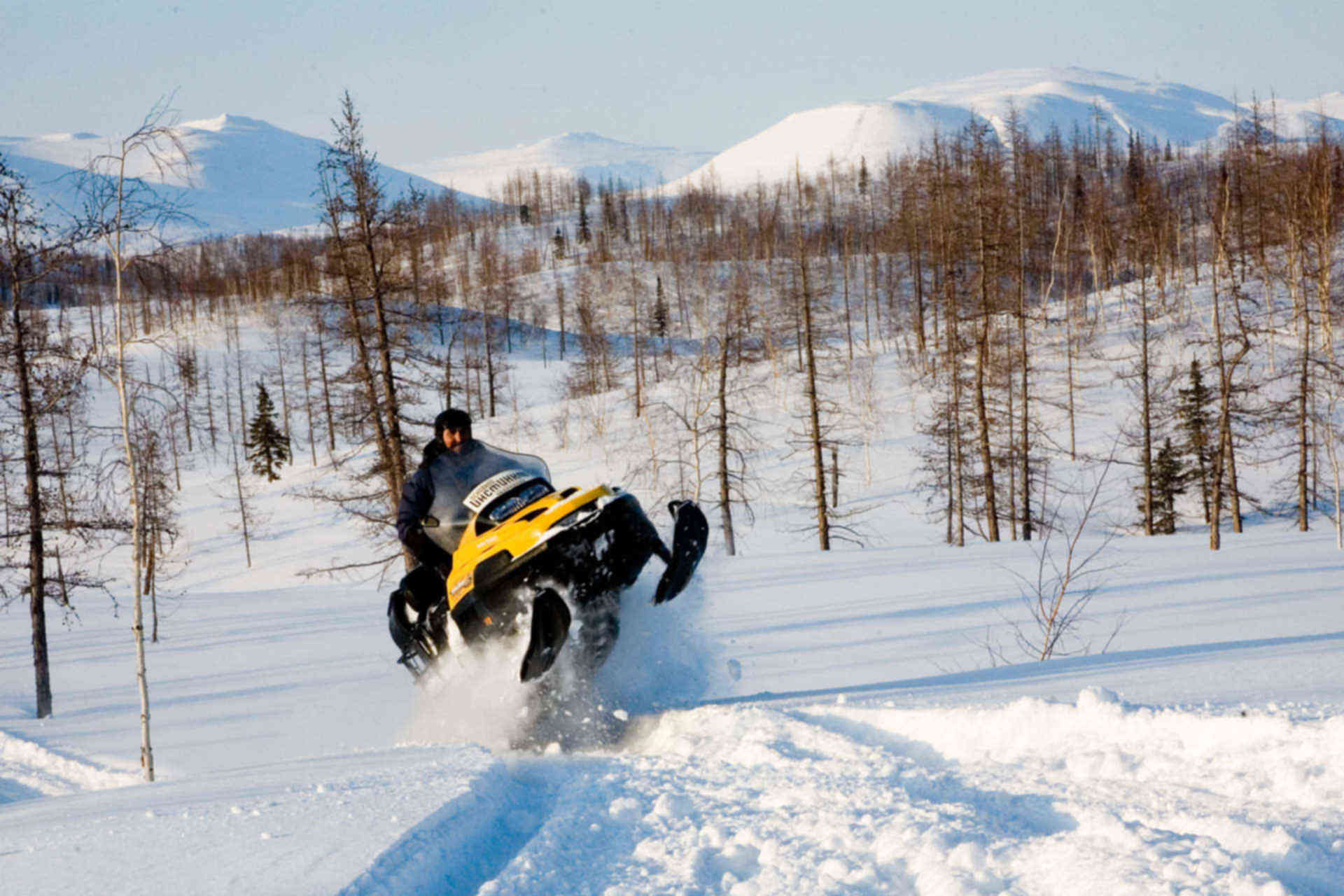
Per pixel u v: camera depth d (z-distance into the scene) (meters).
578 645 5.87
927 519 43.56
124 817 3.85
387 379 22.33
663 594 5.88
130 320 15.87
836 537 37.25
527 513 5.71
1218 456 34.62
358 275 22.02
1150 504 36.44
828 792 3.38
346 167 21.80
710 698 6.48
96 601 32.50
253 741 14.10
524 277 142.00
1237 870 2.29
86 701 18.27
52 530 17.77
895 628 17.67
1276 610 15.97
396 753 4.97
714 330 41.38
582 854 3.05
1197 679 5.35
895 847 2.72
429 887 2.75
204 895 2.57
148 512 20.17
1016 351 41.00
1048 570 22.56
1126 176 120.94
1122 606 17.62
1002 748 3.98
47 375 16.67
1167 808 2.85
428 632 6.51
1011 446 37.34
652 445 48.22
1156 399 38.78
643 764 4.31
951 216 51.69
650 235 170.25
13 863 3.17
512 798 3.88
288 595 31.75
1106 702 3.90
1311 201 50.09
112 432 17.31
